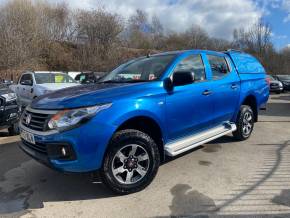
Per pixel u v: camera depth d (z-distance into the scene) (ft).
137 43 139.54
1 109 21.36
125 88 13.10
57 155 11.64
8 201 12.47
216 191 13.01
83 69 111.14
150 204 12.00
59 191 13.32
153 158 13.15
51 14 121.70
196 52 16.71
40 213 11.50
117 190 12.47
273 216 10.94
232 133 20.75
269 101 52.37
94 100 11.94
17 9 104.83
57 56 113.09
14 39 95.04
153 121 13.44
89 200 12.45
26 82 36.78
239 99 19.44
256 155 17.80
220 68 18.30
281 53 167.22
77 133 11.42
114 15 121.70
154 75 14.65
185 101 14.89
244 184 13.69
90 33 117.60
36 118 12.55
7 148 20.27
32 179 14.67
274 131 24.48
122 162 12.55
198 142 15.58
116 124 12.01
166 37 158.40
